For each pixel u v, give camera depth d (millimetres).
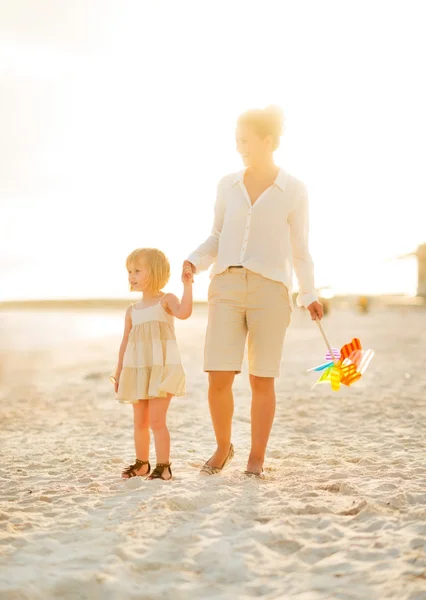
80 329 48188
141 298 4148
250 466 4012
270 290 3967
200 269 4168
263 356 3980
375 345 17062
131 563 2551
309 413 6887
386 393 8305
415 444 5082
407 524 2926
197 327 40531
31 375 14031
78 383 11797
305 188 4117
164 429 3973
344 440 5391
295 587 2334
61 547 2740
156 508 3213
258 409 4035
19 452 5324
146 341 4000
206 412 7191
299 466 4387
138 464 4102
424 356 13547
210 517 3076
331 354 4016
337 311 65375
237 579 2416
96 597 2270
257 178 4113
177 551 2672
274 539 2791
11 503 3537
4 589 2273
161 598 2260
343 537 2814
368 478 3914
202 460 4613
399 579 2352
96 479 4074
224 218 4141
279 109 4105
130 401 4012
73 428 6652
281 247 4020
